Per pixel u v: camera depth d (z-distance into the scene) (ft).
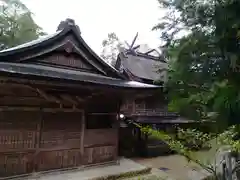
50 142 22.07
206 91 15.17
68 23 24.44
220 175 13.58
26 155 20.54
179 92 21.66
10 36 64.34
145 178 23.30
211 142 12.37
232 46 12.01
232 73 11.63
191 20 18.84
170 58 24.70
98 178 21.20
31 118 21.13
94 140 25.30
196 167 28.66
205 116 14.48
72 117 23.90
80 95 23.90
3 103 19.58
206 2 16.20
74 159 23.43
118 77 28.73
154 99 42.60
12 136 19.94
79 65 26.05
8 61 20.70
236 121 10.14
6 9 64.03
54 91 21.83
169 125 39.81
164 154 40.52
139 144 40.16
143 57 56.18
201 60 17.99
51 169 21.83
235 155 12.70
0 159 19.20
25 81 17.26
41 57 23.07
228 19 11.34
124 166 25.96
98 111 26.22
